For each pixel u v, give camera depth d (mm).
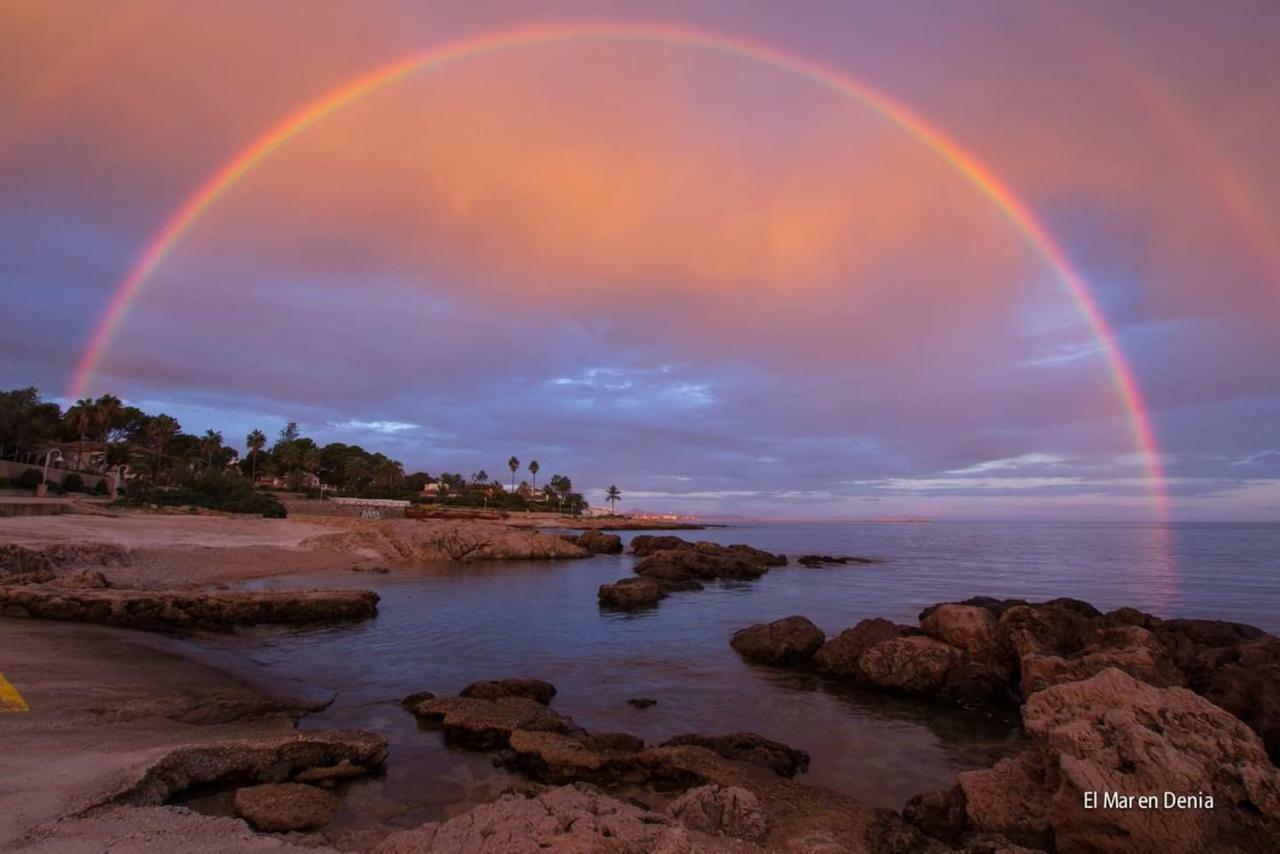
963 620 20297
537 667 21734
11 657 18141
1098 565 70125
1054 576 57812
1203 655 17078
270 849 7449
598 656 23766
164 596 27281
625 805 8898
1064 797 8344
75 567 34750
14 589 26625
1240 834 7660
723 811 9516
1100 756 8445
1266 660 15781
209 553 46969
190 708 14305
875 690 19422
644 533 185250
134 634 24156
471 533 67688
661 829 7793
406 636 26562
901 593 45062
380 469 160000
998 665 19375
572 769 12062
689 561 57344
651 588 38500
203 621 27438
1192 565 69562
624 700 18062
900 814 10430
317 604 29703
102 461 108750
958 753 14375
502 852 6961
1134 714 9039
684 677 20812
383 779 11695
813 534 185625
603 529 199000
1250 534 174125
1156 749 8211
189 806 9820
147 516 66375
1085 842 8109
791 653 23078
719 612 35219
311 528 69375
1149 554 88438
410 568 54844
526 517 180250
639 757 12125
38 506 57125
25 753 10102
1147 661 15977
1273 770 8312
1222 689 14758
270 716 14594
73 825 7617
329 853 7492
